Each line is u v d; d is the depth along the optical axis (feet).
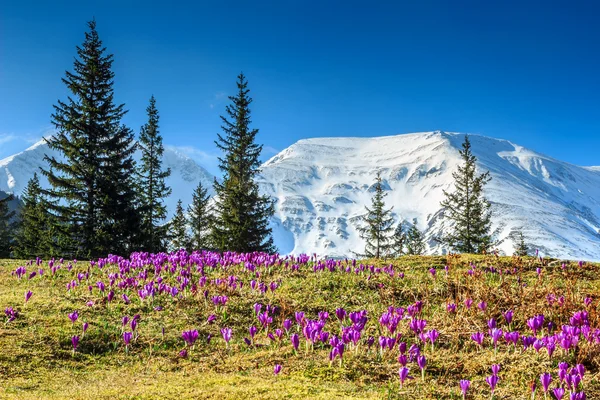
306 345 28.68
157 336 32.37
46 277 51.06
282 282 47.60
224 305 38.42
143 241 123.03
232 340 32.55
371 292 44.34
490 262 58.54
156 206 156.66
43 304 37.68
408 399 22.16
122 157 127.34
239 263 56.75
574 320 30.14
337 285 46.37
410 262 60.34
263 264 54.60
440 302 41.11
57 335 30.94
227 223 148.87
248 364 27.25
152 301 39.09
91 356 28.96
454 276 47.70
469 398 22.53
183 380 24.58
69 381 24.75
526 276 51.83
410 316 33.78
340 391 22.70
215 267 55.06
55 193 116.98
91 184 118.21
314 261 57.31
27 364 26.63
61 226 115.65
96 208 118.73
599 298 40.47
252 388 22.59
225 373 26.14
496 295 39.99
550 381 22.48
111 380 24.90
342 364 26.37
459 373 25.89
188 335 29.27
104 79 128.26
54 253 116.88
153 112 165.48
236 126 170.71
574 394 18.89
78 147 119.34
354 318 29.48
